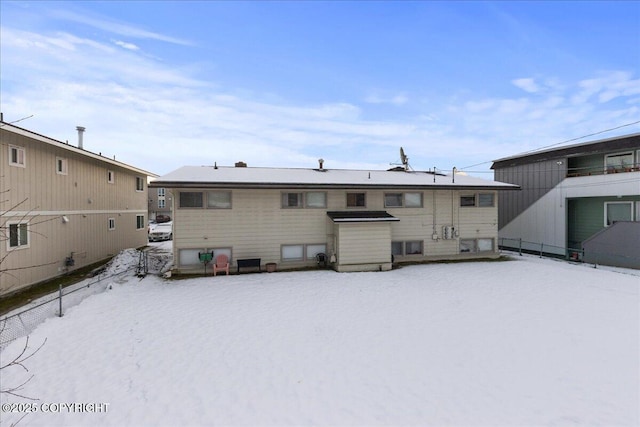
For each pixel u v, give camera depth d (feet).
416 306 34.45
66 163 51.85
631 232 52.44
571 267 54.08
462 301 36.01
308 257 54.34
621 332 27.43
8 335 26.84
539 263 58.08
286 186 50.14
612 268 53.11
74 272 52.85
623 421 16.75
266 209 52.39
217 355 23.94
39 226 45.32
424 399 18.74
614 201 59.36
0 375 21.31
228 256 51.11
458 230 61.11
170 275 48.19
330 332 27.89
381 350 24.62
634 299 36.35
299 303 35.50
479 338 26.50
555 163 66.18
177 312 32.65
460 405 18.17
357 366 22.36
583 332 27.48
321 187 51.67
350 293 39.22
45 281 46.32
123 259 55.31
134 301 36.06
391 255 53.62
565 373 21.22
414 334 27.40
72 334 27.30
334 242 54.03
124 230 74.02
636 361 22.66
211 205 50.65
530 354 23.79
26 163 42.93
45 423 17.15
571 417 17.11
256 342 26.04
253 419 17.25
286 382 20.54
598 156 62.28
